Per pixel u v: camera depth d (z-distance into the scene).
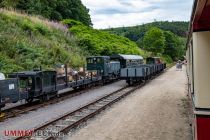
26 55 27.31
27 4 52.16
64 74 21.78
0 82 13.76
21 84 16.95
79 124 12.05
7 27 30.88
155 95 20.64
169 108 15.48
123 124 11.99
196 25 6.32
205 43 6.26
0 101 13.74
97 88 26.84
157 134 10.42
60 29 44.19
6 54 25.59
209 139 6.29
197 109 6.37
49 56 30.98
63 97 20.19
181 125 11.68
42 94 17.67
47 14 57.09
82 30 52.00
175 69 58.72
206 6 5.21
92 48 45.06
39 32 36.50
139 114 13.99
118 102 17.75
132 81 29.20
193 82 6.75
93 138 10.00
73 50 39.34
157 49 82.62
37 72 17.25
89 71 26.62
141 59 46.03
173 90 23.48
